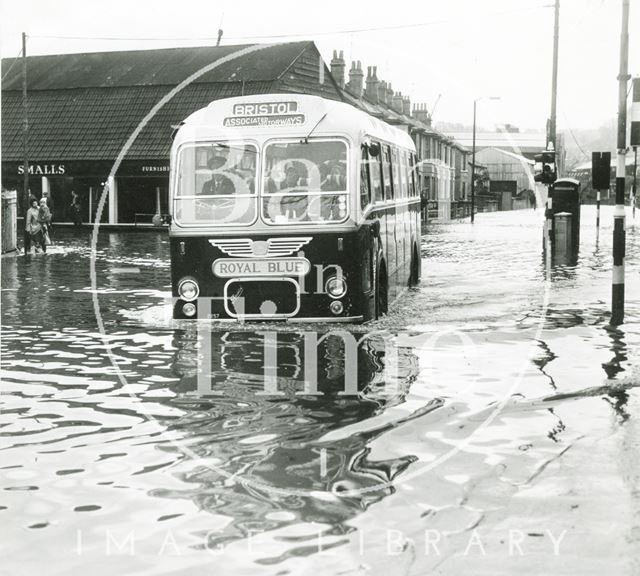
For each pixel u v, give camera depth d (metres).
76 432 7.21
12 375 9.64
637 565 4.57
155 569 4.53
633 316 14.02
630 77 13.30
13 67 55.59
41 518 5.25
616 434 7.12
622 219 13.20
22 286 19.42
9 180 50.84
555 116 29.86
